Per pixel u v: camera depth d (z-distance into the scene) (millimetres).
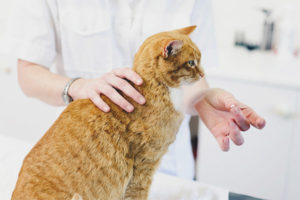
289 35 1638
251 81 1396
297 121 1368
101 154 570
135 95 578
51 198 539
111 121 580
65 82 803
